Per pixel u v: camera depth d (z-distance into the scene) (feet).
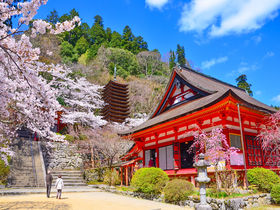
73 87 111.34
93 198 42.83
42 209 28.58
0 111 27.61
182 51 240.94
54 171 70.23
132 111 161.07
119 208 31.37
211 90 50.42
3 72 27.14
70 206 31.94
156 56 242.17
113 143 72.79
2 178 55.83
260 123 47.24
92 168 76.59
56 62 131.95
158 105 66.28
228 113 39.83
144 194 44.39
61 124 100.68
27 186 57.62
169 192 37.47
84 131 89.20
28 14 23.11
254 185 36.91
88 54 204.54
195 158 42.57
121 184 59.62
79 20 25.71
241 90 73.92
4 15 24.81
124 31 282.56
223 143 39.09
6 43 25.27
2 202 34.73
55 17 238.07
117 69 199.31
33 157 70.03
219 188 34.37
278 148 44.09
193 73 66.64
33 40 122.01
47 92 31.65
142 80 200.54
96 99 124.57
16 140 71.97
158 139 57.26
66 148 82.07
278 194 34.24
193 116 43.21
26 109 31.63
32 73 27.50
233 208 29.96
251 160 43.47
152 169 44.86
